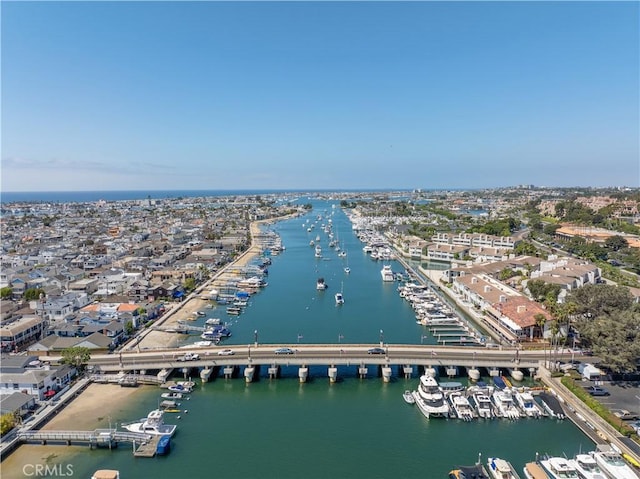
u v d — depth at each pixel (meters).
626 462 58.84
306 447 66.94
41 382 77.88
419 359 91.62
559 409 74.88
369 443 68.00
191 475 60.31
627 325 81.94
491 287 137.25
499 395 78.00
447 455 64.75
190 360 91.50
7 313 119.94
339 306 144.00
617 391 77.44
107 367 89.38
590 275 145.00
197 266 188.62
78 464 62.34
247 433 70.75
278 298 154.25
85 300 136.50
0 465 61.78
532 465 60.09
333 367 90.06
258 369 95.50
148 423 70.12
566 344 99.56
